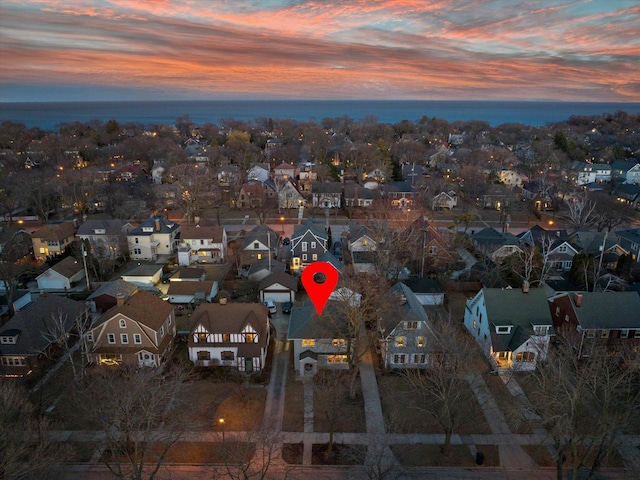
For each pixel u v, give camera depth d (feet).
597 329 148.87
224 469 108.68
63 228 259.60
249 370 148.87
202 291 197.16
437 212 347.56
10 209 309.83
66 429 121.29
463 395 133.08
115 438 116.16
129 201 315.99
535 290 159.84
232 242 280.72
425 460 112.78
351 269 208.64
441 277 214.07
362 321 139.95
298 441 118.42
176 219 328.49
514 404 131.23
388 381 144.25
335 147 574.15
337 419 126.52
